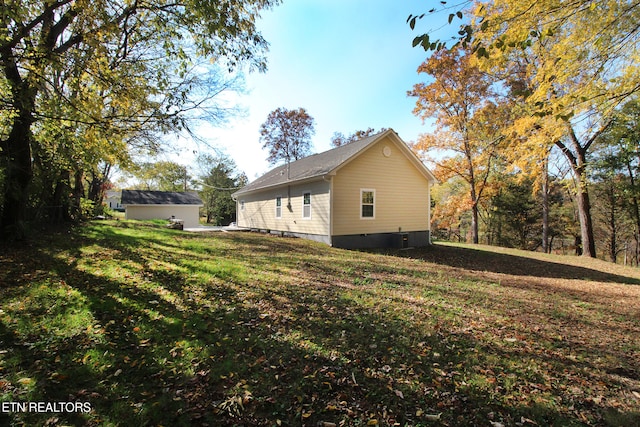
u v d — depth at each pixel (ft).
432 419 7.27
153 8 20.42
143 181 122.01
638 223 62.39
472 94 56.54
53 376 7.93
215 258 24.56
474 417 7.45
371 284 19.58
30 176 26.02
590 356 11.14
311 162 52.60
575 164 46.03
